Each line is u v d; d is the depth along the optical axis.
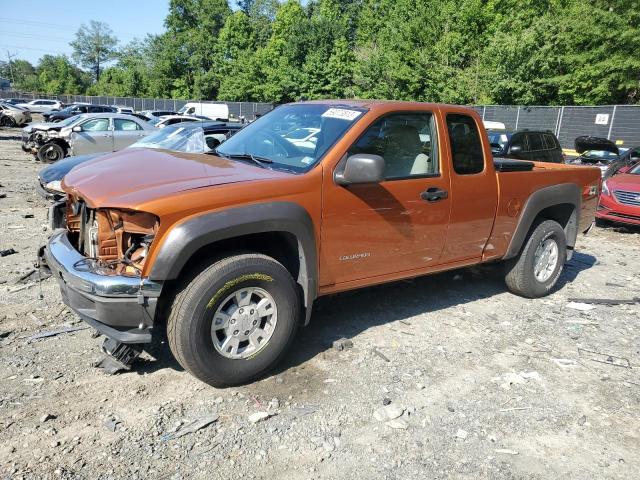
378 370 4.00
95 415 3.26
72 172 4.13
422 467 2.97
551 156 13.72
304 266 3.79
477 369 4.12
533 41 29.34
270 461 2.95
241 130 4.96
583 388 3.92
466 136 4.82
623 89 28.59
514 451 3.15
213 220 3.29
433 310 5.29
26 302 4.93
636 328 5.10
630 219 9.77
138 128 16.92
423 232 4.49
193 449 3.00
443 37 35.22
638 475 2.99
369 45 51.22
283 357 4.02
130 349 3.64
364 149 4.06
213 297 3.36
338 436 3.20
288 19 59.16
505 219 5.20
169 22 68.81
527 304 5.65
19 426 3.11
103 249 3.40
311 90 46.50
